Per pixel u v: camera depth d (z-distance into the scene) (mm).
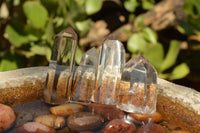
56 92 353
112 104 356
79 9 708
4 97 357
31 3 621
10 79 365
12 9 728
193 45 749
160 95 370
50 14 669
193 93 363
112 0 886
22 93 369
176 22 771
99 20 936
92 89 359
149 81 345
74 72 364
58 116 333
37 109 344
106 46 355
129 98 347
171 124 341
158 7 786
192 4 711
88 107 350
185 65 723
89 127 323
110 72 355
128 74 350
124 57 361
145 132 319
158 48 703
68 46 353
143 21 782
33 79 377
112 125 319
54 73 353
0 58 688
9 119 318
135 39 744
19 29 646
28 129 309
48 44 649
